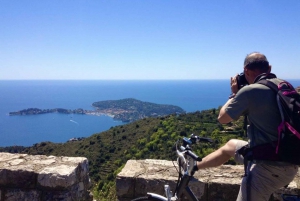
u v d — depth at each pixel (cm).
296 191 288
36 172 312
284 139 202
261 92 218
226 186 296
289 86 221
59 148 5566
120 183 304
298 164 206
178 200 233
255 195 219
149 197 242
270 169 214
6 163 338
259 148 217
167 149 3516
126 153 4322
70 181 307
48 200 308
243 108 222
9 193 317
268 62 241
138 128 5656
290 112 204
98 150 4962
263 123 217
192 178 242
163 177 300
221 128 3234
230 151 244
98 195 531
